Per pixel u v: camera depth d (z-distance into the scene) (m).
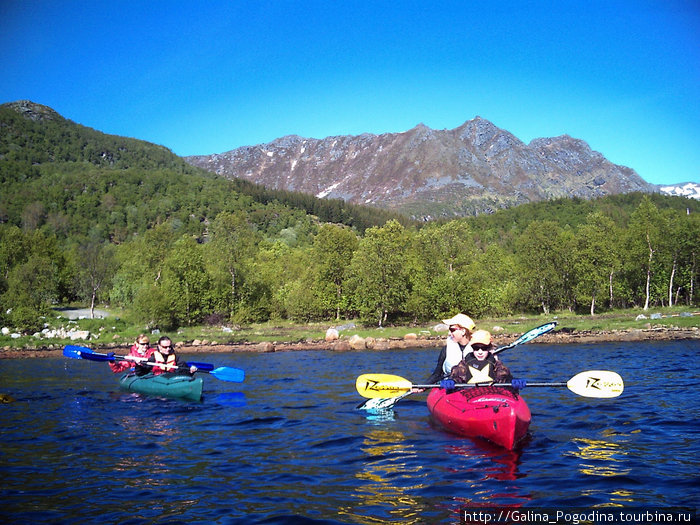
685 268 55.88
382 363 20.70
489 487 5.75
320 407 10.93
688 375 13.95
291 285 58.53
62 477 6.32
